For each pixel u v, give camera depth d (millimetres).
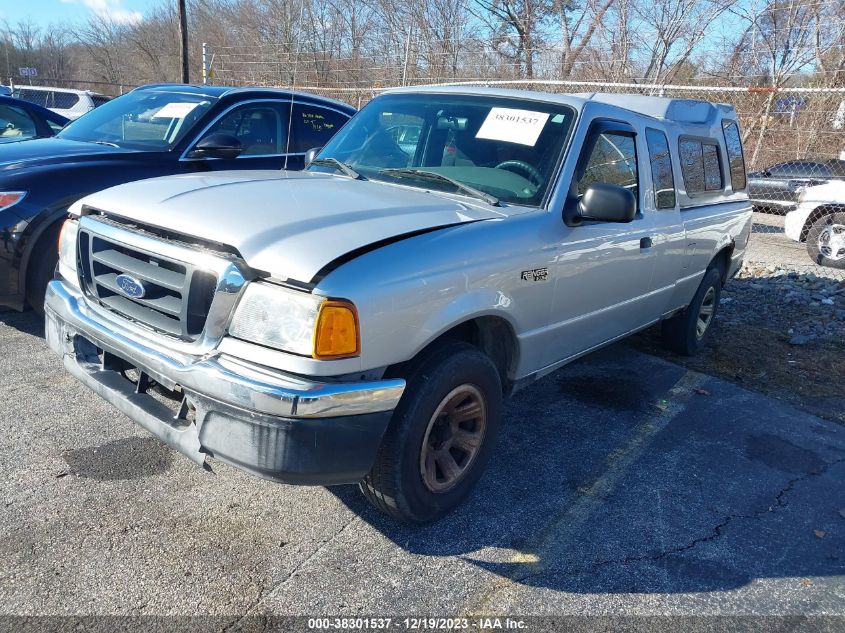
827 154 11750
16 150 5270
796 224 10430
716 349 6211
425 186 3643
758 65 14102
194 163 5676
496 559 2980
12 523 2912
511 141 3795
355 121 4461
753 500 3648
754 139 12477
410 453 2828
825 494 3775
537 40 17609
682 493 3656
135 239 2879
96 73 44656
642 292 4555
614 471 3832
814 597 2918
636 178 4355
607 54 15727
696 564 3064
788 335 6738
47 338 3455
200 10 30797
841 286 8664
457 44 17094
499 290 3131
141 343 2805
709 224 5344
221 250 2639
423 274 2750
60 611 2465
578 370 5406
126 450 3572
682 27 15117
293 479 2506
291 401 2395
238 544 2916
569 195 3617
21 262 4656
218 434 2535
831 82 13039
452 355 2951
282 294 2480
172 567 2740
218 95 6074
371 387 2555
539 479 3680
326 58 18562
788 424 4668
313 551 2918
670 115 5078
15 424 3734
